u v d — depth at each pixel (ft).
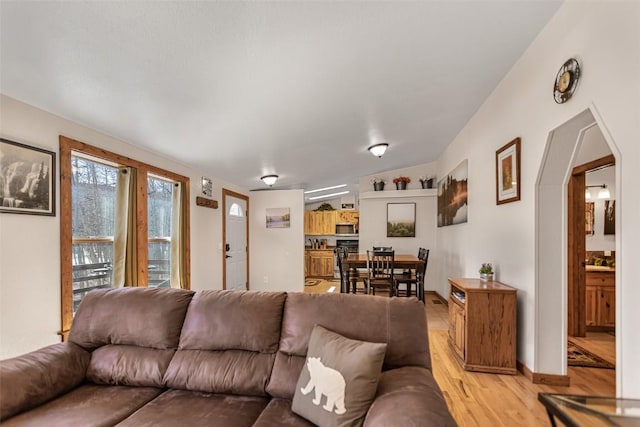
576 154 7.13
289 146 12.66
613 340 11.10
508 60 8.34
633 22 4.75
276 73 7.13
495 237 10.07
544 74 7.14
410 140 14.51
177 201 13.11
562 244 7.61
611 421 3.48
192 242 13.96
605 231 13.12
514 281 8.79
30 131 7.09
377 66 7.52
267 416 4.50
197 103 8.02
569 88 6.20
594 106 5.56
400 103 9.98
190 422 4.36
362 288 20.42
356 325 5.24
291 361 5.29
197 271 14.32
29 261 7.01
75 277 8.64
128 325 5.87
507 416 6.54
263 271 20.12
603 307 11.94
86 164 9.11
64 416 4.47
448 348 10.53
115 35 5.23
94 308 6.11
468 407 6.88
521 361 8.48
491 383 7.95
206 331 5.70
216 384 5.25
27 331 6.95
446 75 8.61
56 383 5.08
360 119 10.88
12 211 6.65
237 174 16.25
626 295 4.86
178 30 5.32
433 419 3.40
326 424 4.09
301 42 6.16
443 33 6.61
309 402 4.40
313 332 5.17
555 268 7.66
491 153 10.33
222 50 6.03
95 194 9.38
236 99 8.11
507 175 9.02
